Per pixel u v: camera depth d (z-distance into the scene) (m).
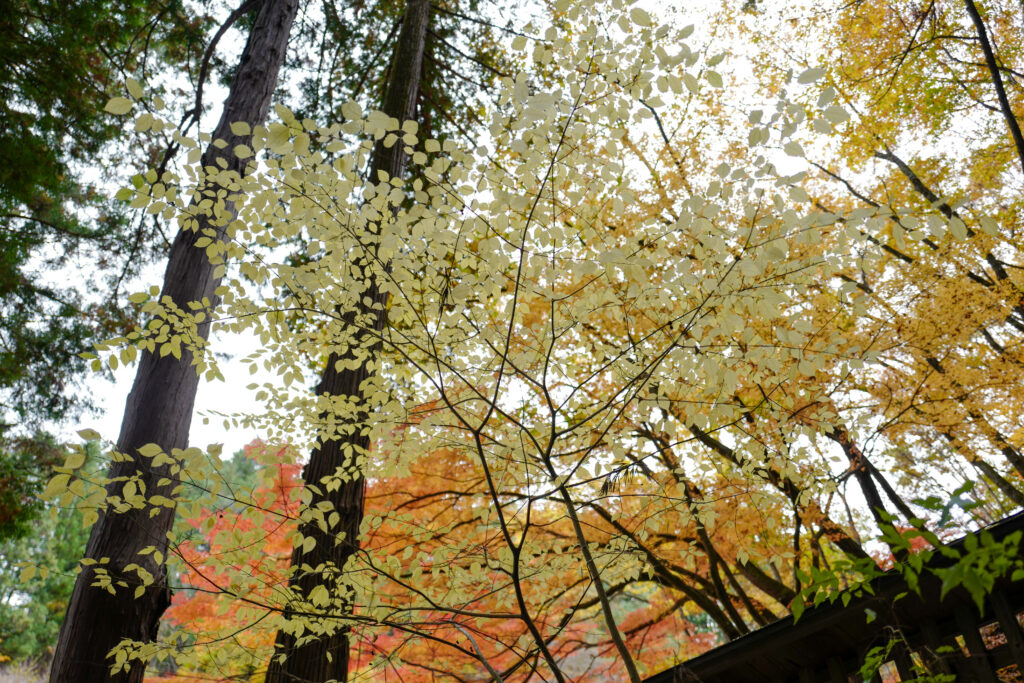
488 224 2.81
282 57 5.91
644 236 2.79
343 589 3.11
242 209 2.83
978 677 2.63
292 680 3.49
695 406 3.15
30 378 8.16
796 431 3.39
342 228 2.84
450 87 9.18
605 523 6.28
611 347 3.40
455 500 6.46
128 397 4.16
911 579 1.62
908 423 5.39
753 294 2.66
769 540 6.08
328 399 3.43
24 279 8.19
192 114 5.97
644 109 2.74
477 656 2.82
